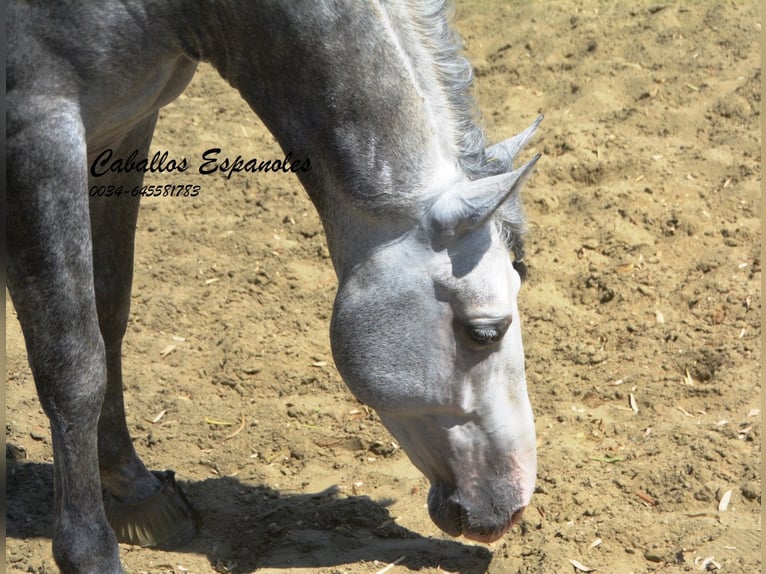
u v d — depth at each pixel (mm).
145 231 8398
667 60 10289
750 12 10828
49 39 4512
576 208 8477
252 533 5547
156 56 4746
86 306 4676
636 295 7535
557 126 9484
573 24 11047
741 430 6098
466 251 4551
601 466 5906
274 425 6426
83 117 4703
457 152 4684
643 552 5230
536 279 7773
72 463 4746
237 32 4656
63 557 4746
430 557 5297
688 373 6793
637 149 9094
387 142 4578
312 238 8430
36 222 4559
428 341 4625
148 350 7152
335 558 5309
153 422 6469
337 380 6891
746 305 7285
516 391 4742
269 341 7270
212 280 7895
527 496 4793
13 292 4676
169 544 5520
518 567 5156
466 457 4750
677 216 8227
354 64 4539
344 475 6012
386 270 4645
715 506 5539
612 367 6891
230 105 10195
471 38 11117
